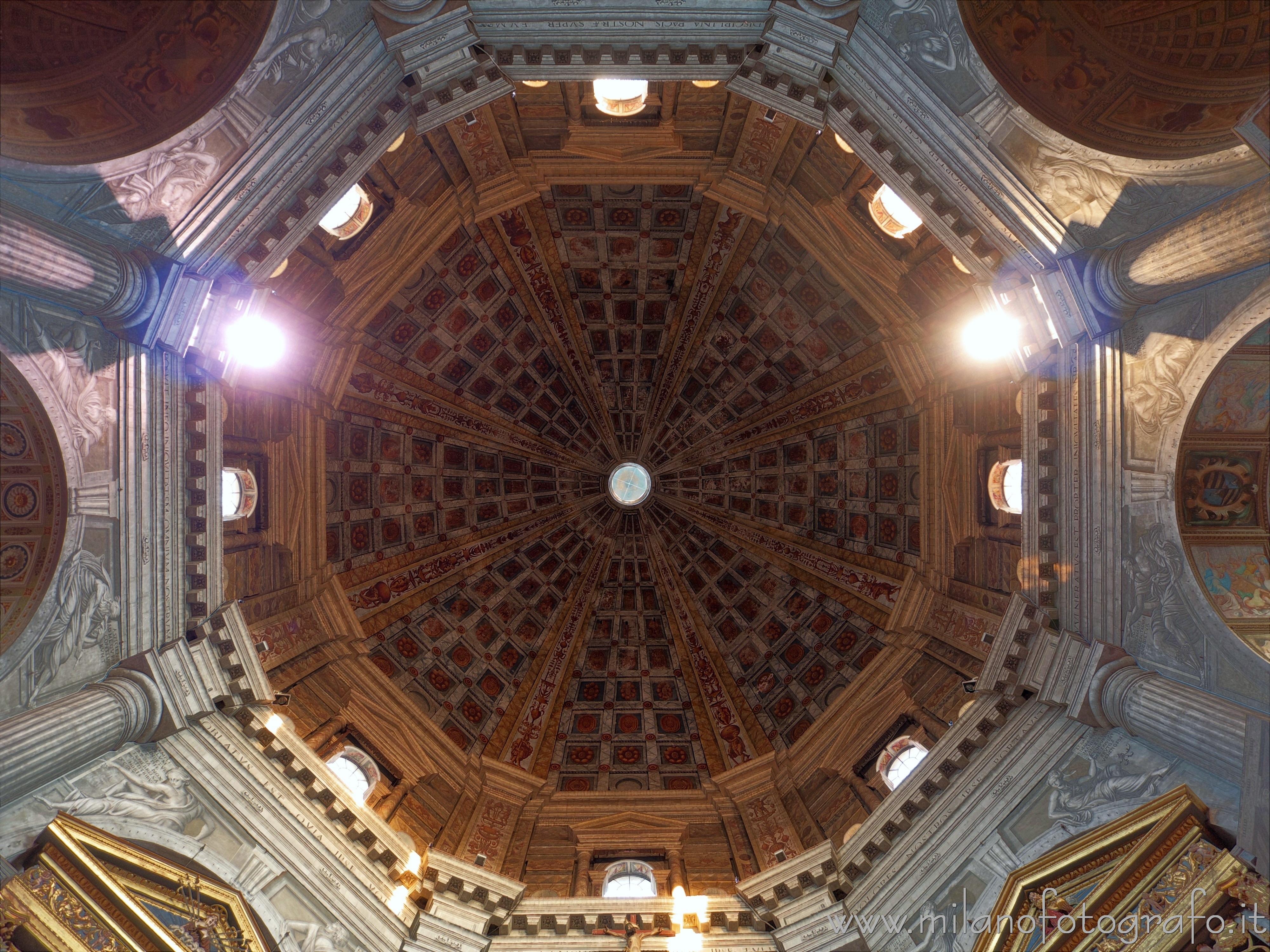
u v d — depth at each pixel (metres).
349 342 19.33
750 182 17.66
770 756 19.58
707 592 24.48
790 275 20.69
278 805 13.43
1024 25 11.45
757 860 17.17
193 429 13.44
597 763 21.02
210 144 12.14
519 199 18.16
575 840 18.22
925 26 12.04
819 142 15.86
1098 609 13.16
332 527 20.83
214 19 11.20
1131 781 12.20
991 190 12.91
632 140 17.14
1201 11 10.73
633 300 22.91
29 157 10.85
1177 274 11.52
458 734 20.59
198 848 12.41
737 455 24.89
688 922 14.49
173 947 11.45
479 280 21.23
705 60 13.18
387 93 13.09
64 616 11.69
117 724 11.87
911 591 19.75
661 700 22.70
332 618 19.69
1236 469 12.89
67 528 11.62
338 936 13.05
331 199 13.48
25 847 10.82
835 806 17.41
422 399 22.66
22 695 11.22
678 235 21.02
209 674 13.34
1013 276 13.63
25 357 11.02
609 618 24.67
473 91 13.28
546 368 24.12
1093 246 12.84
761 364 23.19
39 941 10.66
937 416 19.03
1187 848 11.13
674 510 25.58
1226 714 11.02
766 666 22.38
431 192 16.94
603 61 13.16
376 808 16.58
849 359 21.38
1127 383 12.81
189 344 12.87
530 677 22.92
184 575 13.38
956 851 13.32
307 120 12.66
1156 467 12.55
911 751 17.02
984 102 12.23
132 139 11.52
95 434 11.94
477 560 23.81
